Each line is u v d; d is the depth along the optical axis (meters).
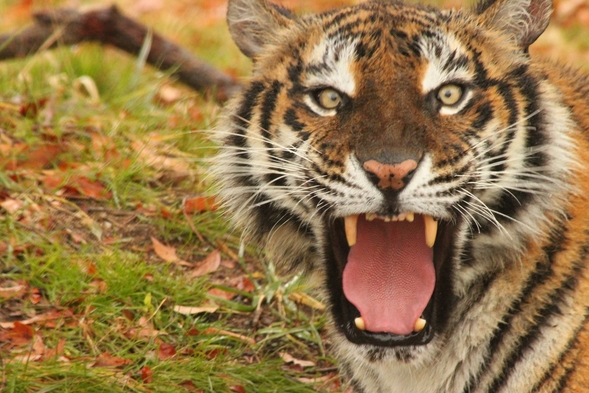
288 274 9.17
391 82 7.09
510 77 7.31
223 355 8.73
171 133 11.62
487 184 7.18
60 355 8.05
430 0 18.45
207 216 10.26
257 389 8.37
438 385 7.64
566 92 7.98
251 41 8.22
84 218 9.85
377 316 7.38
